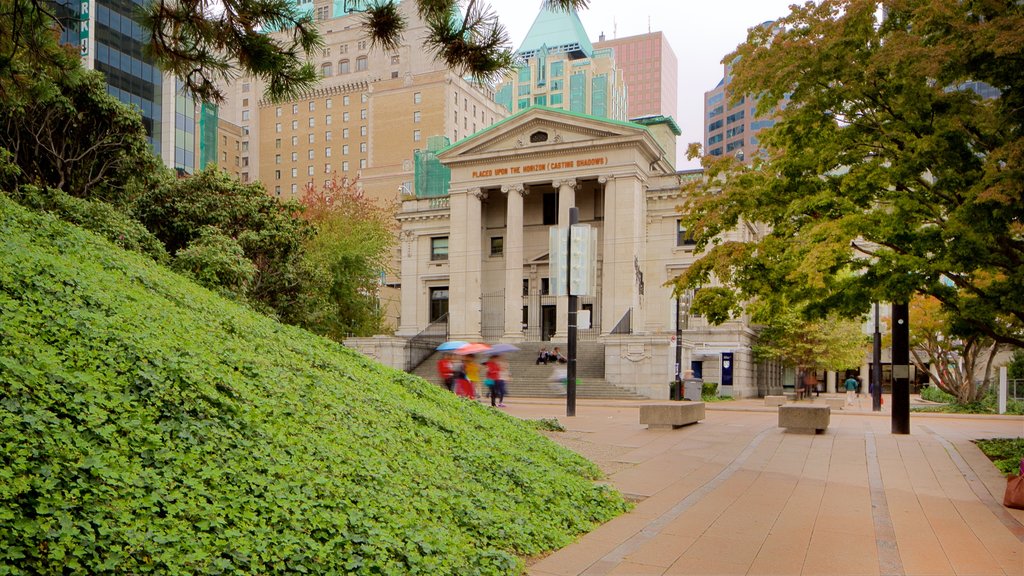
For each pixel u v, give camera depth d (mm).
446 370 27375
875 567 7160
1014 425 23312
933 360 35469
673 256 51375
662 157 55031
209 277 19328
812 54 14930
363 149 111000
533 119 52094
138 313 9625
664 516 9352
